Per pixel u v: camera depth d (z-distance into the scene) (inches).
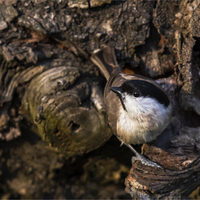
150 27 273.6
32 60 264.4
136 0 262.7
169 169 218.2
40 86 267.3
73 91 261.7
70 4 263.3
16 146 335.9
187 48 243.0
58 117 260.1
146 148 241.0
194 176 220.7
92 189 381.4
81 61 284.4
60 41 278.5
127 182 225.5
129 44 272.4
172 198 217.3
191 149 228.7
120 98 219.1
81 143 273.3
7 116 291.9
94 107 267.7
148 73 279.9
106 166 355.3
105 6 264.2
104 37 273.6
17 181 364.5
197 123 247.3
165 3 260.7
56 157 339.6
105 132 270.1
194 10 241.3
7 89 283.0
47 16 266.4
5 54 260.4
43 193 372.2
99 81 285.4
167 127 242.5
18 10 264.7
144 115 205.8
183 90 243.6
